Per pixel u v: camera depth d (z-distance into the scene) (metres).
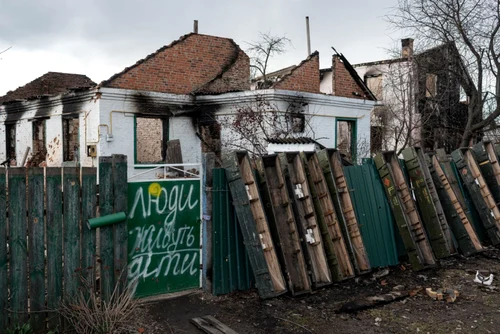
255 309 4.91
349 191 6.36
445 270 6.48
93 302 4.29
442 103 19.72
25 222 4.16
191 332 4.35
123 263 4.77
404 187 6.89
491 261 7.06
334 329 4.46
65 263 4.38
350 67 16.66
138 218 4.97
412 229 6.70
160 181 5.10
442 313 4.91
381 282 5.91
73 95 13.51
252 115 13.05
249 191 5.48
